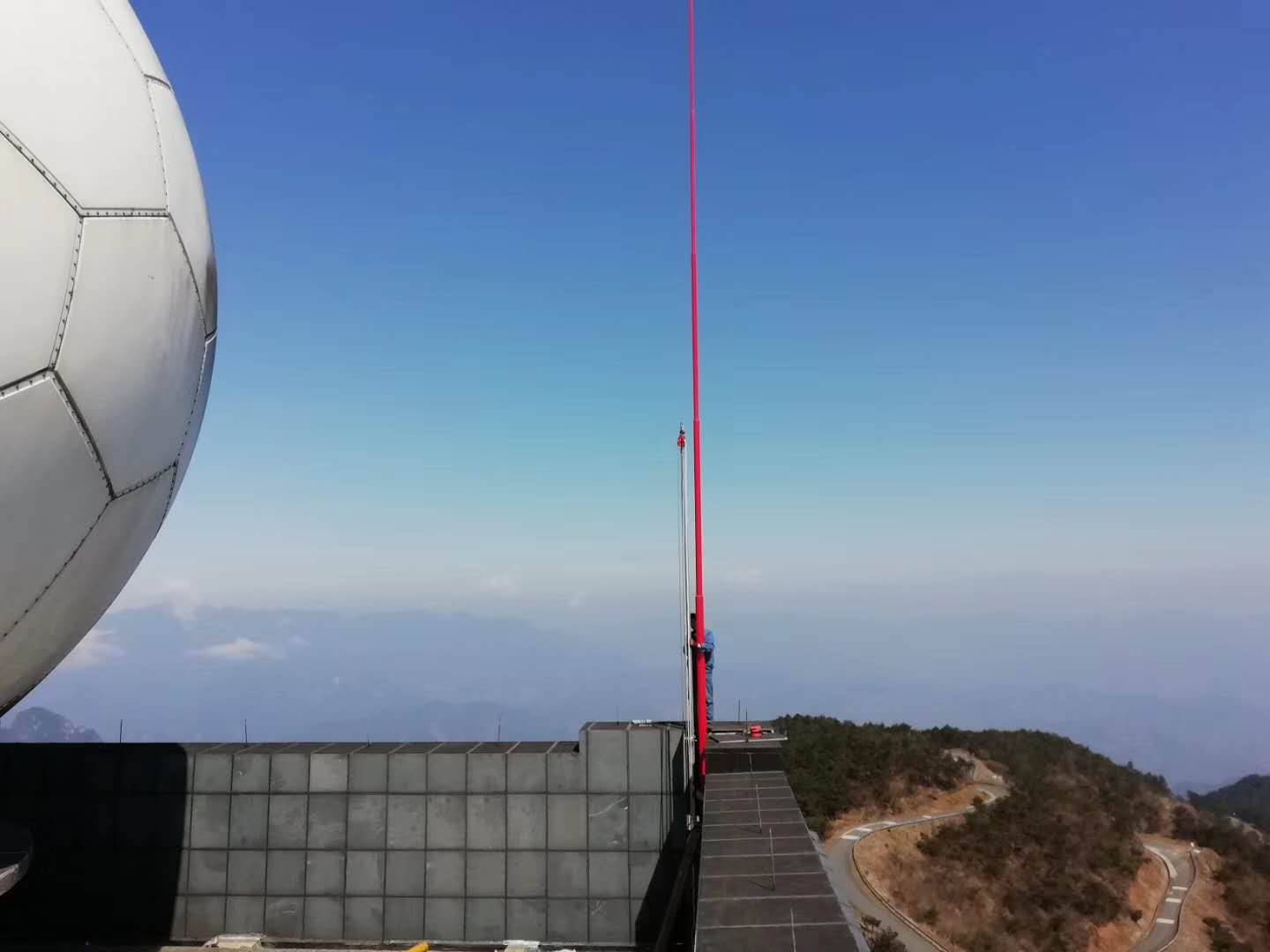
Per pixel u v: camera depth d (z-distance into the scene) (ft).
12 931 36.96
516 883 36.70
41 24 18.30
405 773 37.32
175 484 23.93
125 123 19.74
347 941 36.65
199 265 22.45
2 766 37.55
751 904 19.79
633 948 36.14
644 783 37.06
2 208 16.67
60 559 19.35
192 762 37.60
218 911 36.96
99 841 37.32
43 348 17.37
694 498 39.37
